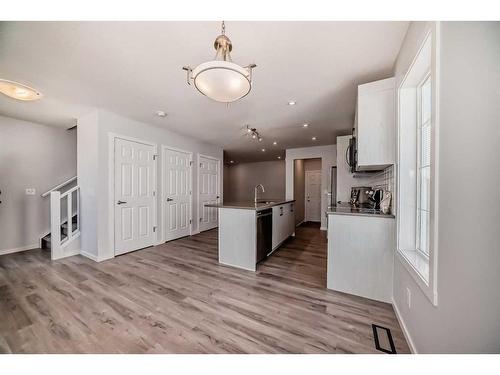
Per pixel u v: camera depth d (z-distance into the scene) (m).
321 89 2.49
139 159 3.73
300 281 2.49
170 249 3.79
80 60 1.89
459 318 0.88
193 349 1.40
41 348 1.40
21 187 3.62
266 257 3.34
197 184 5.12
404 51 1.61
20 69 2.02
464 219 0.86
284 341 1.48
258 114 3.36
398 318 1.71
